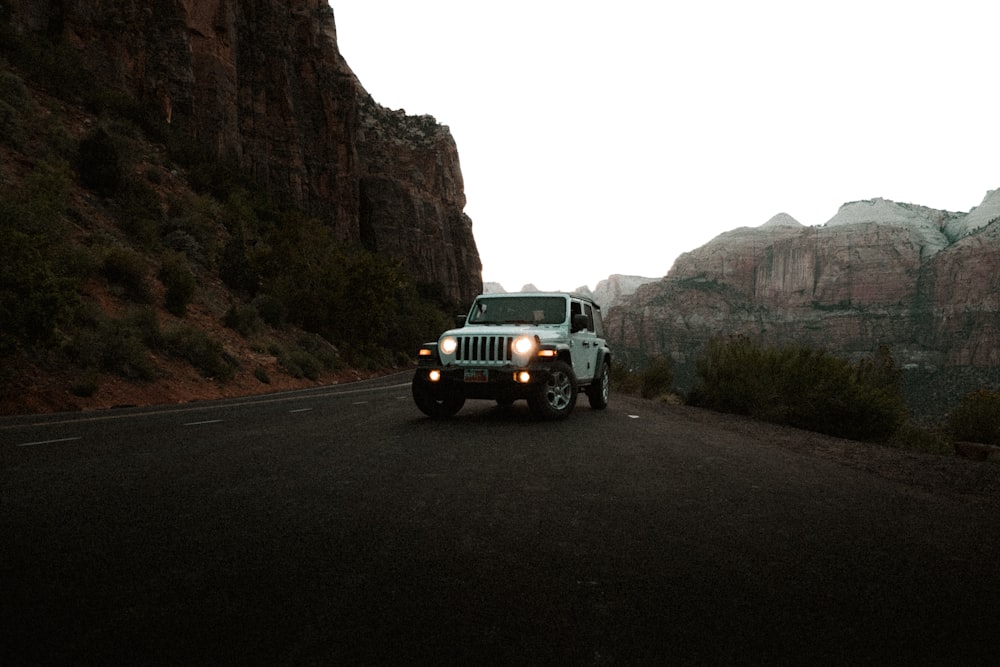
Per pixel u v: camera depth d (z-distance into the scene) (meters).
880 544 2.96
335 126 85.00
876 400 9.08
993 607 2.17
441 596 2.17
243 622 1.93
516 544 2.84
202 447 6.02
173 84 52.06
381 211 102.81
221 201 44.53
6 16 36.59
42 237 13.89
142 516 3.33
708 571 2.50
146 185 32.75
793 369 10.66
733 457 5.71
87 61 42.84
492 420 8.52
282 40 77.44
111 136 30.33
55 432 7.55
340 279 39.22
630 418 9.35
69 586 2.25
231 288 31.98
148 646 1.75
